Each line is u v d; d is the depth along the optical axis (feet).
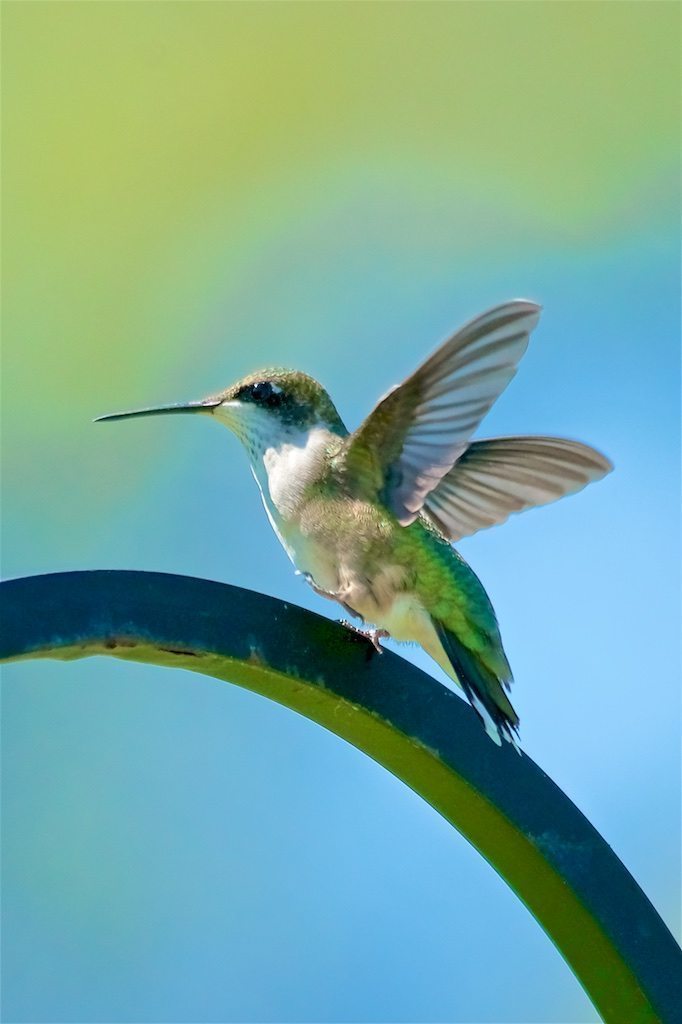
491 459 9.68
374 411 9.57
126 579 9.39
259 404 9.64
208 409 9.64
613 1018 9.43
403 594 9.61
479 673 9.61
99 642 9.37
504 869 9.44
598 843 9.43
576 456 9.67
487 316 9.50
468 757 9.44
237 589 9.41
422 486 9.57
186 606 9.39
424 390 9.55
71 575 9.37
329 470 9.61
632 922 9.42
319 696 9.43
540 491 9.68
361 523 9.59
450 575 9.61
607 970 9.43
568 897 9.43
